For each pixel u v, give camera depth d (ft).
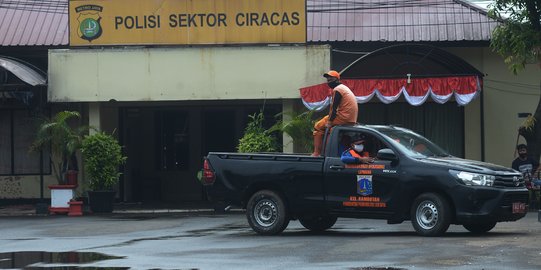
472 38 84.74
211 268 37.47
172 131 99.30
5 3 92.84
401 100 87.10
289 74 82.43
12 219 72.90
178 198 98.89
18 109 89.10
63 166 81.82
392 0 90.89
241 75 82.89
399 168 49.96
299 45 82.38
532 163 76.48
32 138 88.69
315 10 90.99
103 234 56.39
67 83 83.97
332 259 39.70
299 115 79.87
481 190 47.83
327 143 52.70
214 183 55.01
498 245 43.50
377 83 77.61
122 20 83.82
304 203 52.60
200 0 83.15
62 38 88.38
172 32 83.56
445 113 86.89
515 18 75.97
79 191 87.61
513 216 48.93
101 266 38.60
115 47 83.97
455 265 36.88
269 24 82.69
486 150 86.17
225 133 98.53
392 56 85.97
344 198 51.57
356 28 88.12
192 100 84.07
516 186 49.49
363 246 44.34
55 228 61.98
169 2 83.51
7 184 89.35
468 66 78.89
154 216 74.28
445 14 88.28
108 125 89.40
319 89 78.79
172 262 39.58
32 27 89.92
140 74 83.71
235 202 54.54
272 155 53.62
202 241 49.42
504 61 82.48
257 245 46.37
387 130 52.44
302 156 52.85
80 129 82.02
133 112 97.45
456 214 48.32
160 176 99.25
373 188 50.65
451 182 48.26
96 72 83.97
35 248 47.37
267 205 53.52
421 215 49.39
